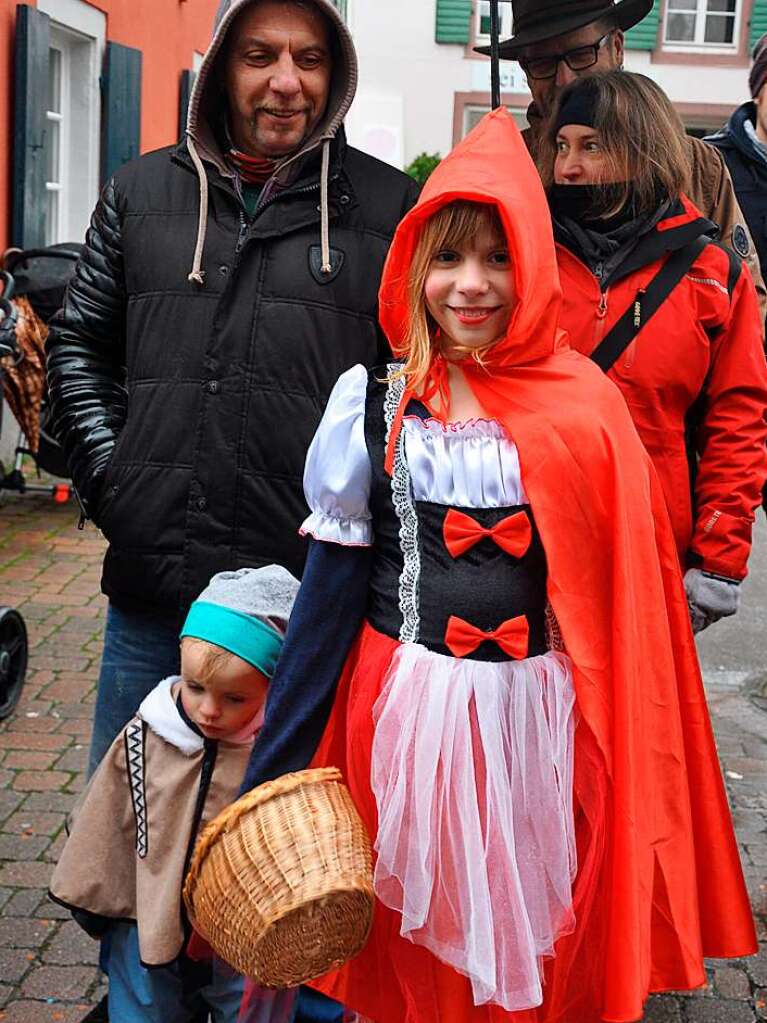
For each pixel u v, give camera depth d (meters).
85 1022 2.82
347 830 2.16
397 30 15.50
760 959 3.33
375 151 15.41
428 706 2.20
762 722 4.84
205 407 2.77
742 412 2.89
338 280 2.79
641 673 2.25
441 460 2.25
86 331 2.97
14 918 3.42
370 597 2.35
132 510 2.81
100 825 2.60
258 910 2.10
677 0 15.27
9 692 4.70
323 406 2.78
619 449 2.24
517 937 2.16
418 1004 2.31
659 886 2.30
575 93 2.86
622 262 2.85
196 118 2.78
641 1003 2.16
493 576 2.24
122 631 2.92
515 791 2.22
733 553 2.88
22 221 8.01
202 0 12.00
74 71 9.31
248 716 2.53
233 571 2.74
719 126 15.67
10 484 7.39
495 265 2.25
